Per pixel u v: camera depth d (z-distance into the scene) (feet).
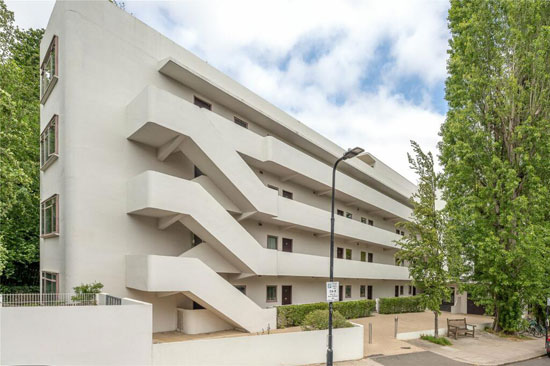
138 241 49.34
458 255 61.11
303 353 42.27
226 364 36.37
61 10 48.14
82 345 28.66
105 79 48.67
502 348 57.47
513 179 63.00
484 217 67.77
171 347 33.19
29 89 68.95
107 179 47.16
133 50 52.47
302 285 80.69
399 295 124.77
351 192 93.45
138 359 31.07
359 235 95.45
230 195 58.39
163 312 50.65
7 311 26.04
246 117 71.51
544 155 64.28
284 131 78.38
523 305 68.23
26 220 68.39
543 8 68.80
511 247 64.80
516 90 66.23
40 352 26.94
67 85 45.29
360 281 102.22
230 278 60.70
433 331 64.54
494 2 68.85
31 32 80.02
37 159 68.59
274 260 63.41
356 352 46.50
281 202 68.18
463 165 68.13
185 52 60.70
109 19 50.08
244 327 52.60
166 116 46.26
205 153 50.72
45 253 53.52
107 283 45.34
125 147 49.62
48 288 50.60
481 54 70.08
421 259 61.31
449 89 76.89
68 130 44.93
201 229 50.29
